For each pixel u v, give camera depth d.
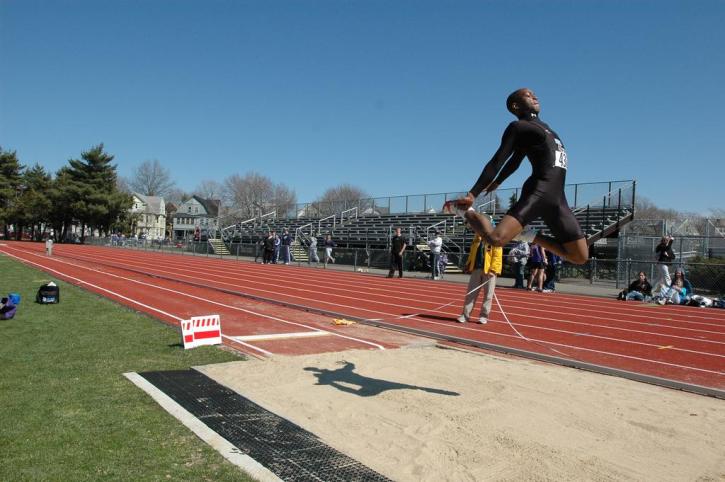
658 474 3.73
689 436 4.51
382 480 3.55
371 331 9.73
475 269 11.01
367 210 40.88
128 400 5.00
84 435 4.11
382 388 5.73
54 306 11.04
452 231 30.41
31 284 15.43
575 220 4.29
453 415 4.85
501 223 4.09
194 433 4.24
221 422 4.51
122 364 6.38
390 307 13.45
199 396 5.21
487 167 4.16
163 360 6.69
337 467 3.72
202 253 47.41
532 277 18.94
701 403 5.57
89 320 9.49
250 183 100.62
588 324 11.40
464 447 4.12
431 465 3.79
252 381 5.86
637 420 4.88
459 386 5.89
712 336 10.21
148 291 15.08
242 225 53.78
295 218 48.41
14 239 84.62
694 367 7.50
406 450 4.06
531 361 7.50
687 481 3.64
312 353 7.60
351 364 6.80
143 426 4.35
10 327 8.53
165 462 3.69
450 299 15.52
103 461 3.66
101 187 72.75
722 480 3.67
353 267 31.20
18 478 3.36
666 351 8.65
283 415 4.75
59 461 3.64
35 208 72.56
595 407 5.23
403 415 4.86
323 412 4.91
